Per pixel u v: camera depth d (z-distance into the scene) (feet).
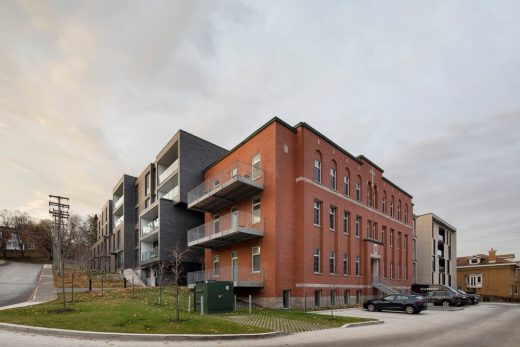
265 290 80.48
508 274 208.13
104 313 45.62
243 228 81.10
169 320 43.06
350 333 44.75
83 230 218.38
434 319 66.54
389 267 130.41
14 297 78.43
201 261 118.52
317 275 88.43
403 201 151.74
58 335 35.32
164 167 152.97
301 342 36.99
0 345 30.86
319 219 93.91
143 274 142.82
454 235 220.84
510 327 56.18
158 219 125.29
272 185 84.33
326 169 98.43
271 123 88.07
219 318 52.01
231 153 106.32
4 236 278.46
